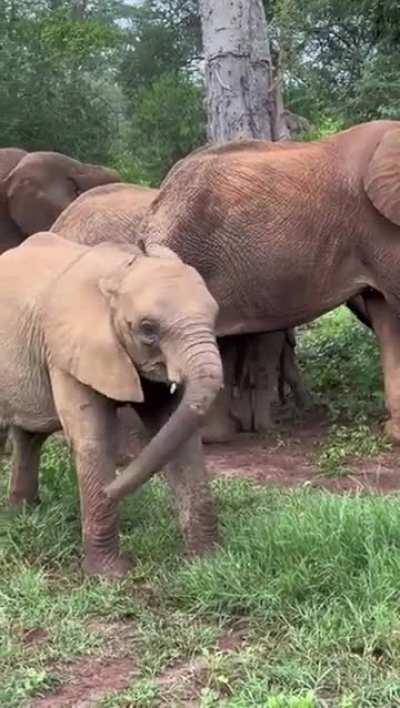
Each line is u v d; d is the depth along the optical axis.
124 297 4.77
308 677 3.95
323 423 8.31
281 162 7.30
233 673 4.07
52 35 19.95
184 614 4.58
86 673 4.20
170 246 7.16
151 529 5.49
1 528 5.56
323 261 7.24
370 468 6.93
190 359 4.54
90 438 4.98
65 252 5.47
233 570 4.69
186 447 5.09
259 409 8.09
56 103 19.84
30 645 4.43
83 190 11.24
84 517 5.06
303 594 4.55
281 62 11.97
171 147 21.81
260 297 7.32
